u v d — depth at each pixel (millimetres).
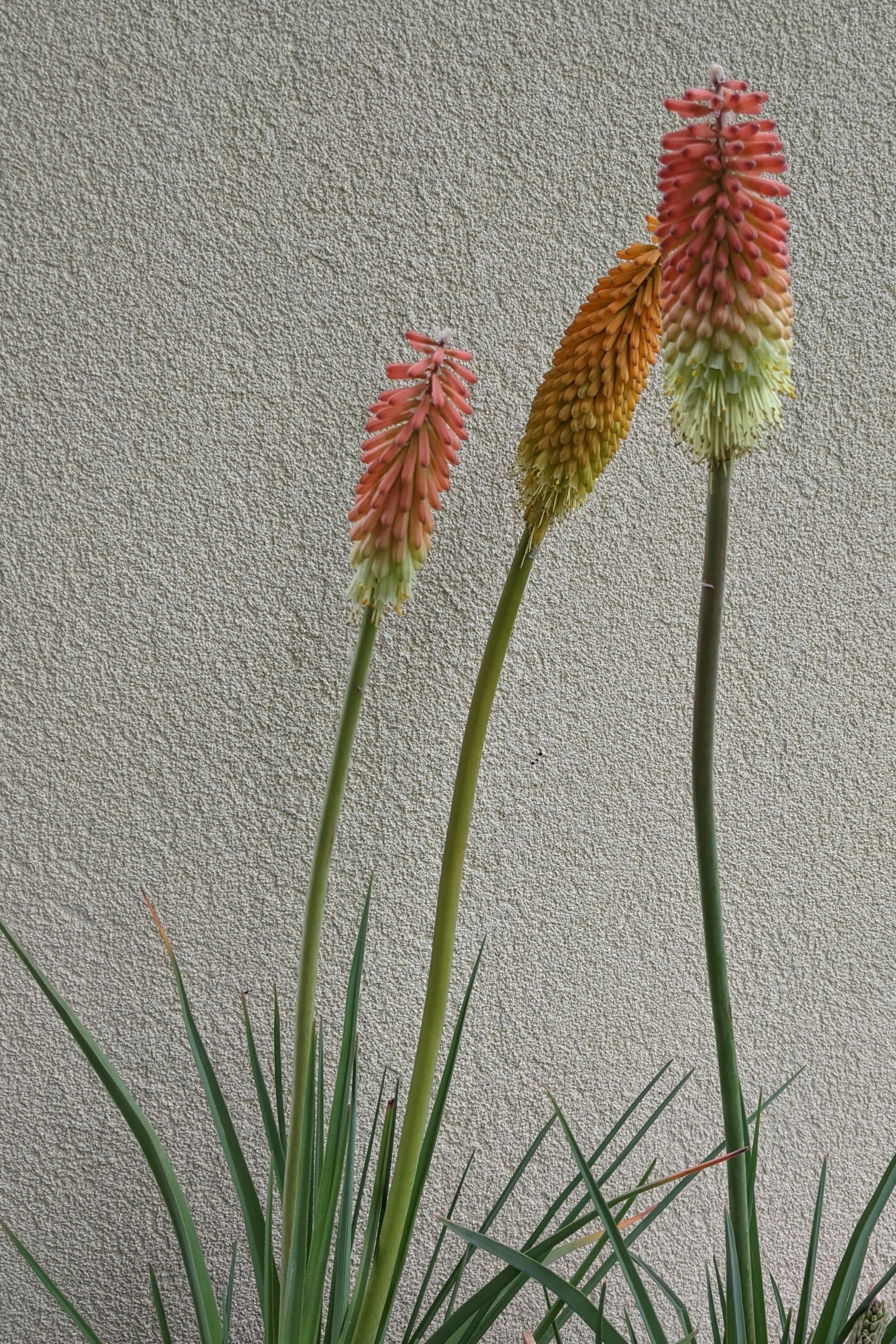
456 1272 1762
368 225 1917
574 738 1953
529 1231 1965
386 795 1943
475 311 1924
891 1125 1987
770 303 1551
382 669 1937
